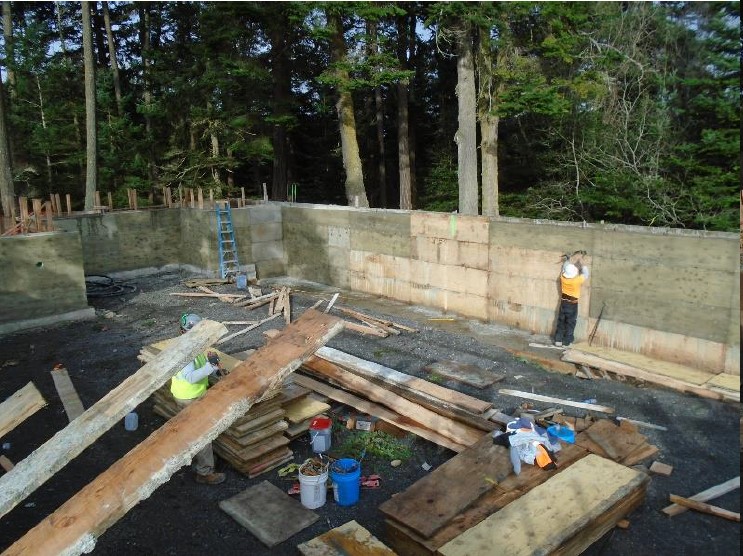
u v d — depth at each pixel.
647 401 8.41
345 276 15.78
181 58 28.23
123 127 28.44
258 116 26.45
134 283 17.16
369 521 5.91
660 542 5.47
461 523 5.30
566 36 16.27
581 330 10.85
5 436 7.94
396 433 7.67
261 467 6.78
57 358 10.92
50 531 3.81
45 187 28.94
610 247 10.25
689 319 9.41
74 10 34.78
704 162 11.96
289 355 4.55
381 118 31.66
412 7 26.12
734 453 6.93
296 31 24.11
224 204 17.77
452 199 29.05
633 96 15.30
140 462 4.05
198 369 6.99
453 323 12.48
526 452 6.25
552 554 4.88
